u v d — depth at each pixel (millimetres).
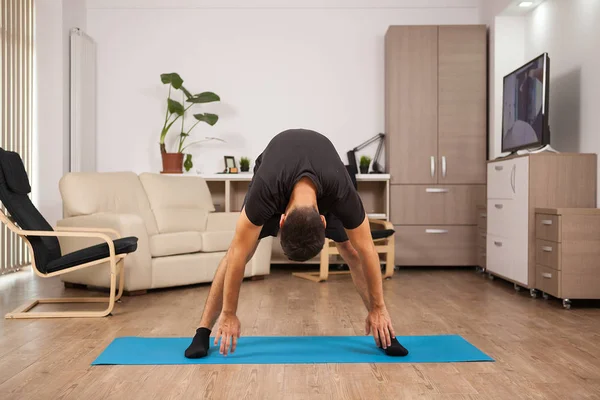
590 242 3512
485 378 2094
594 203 3912
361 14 5824
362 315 3275
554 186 3908
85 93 5535
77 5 5594
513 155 4211
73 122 5367
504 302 3715
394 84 5449
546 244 3709
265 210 1894
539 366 2250
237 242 2004
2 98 4863
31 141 5250
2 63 4859
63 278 4180
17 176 3463
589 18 4047
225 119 5840
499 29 5312
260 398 1882
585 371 2184
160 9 5828
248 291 4148
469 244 5406
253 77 5836
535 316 3258
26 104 5184
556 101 4570
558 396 1898
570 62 4336
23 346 2559
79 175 4230
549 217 3656
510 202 4266
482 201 5418
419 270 5410
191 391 1948
